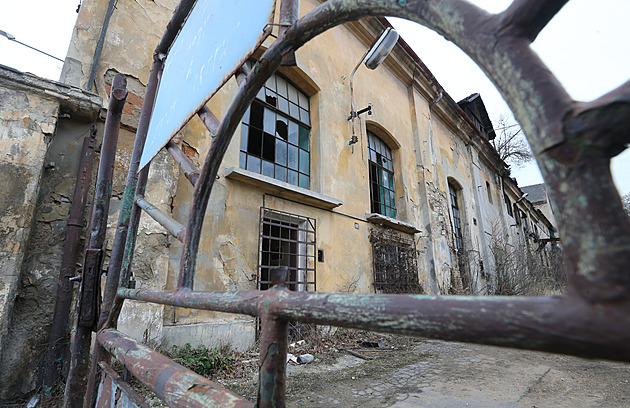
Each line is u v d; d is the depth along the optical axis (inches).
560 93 9.5
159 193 129.3
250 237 165.6
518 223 675.4
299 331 176.6
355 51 276.1
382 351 168.9
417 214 309.1
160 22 150.6
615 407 93.5
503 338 9.8
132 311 112.7
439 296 12.1
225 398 21.5
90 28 132.6
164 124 45.6
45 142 108.0
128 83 135.5
